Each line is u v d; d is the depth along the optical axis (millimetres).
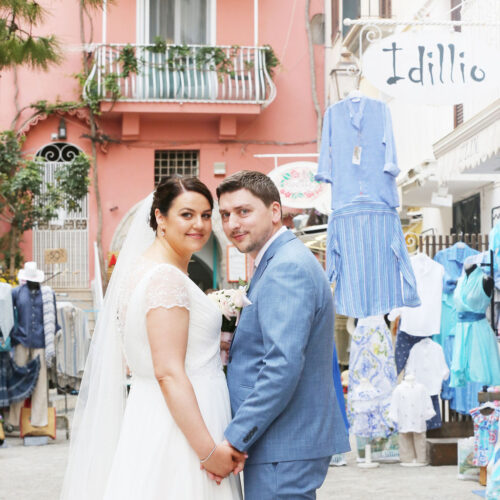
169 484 3434
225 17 20016
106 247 19406
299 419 3492
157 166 19953
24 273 10344
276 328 3391
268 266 3559
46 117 19328
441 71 7285
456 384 7758
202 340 3568
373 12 16125
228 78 19219
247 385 3555
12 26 10945
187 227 3611
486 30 9422
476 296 7402
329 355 3619
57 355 10953
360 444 8266
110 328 3838
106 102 18859
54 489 7211
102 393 3809
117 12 19656
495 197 11195
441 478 7465
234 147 19875
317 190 13664
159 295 3430
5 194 17922
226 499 3535
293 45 20172
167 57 19125
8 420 10750
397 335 8664
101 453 3768
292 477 3445
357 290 6812
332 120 6973
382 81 7262
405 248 6852
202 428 3396
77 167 18000
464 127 8445
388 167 6785
